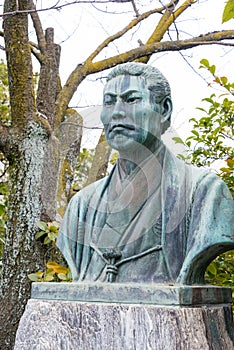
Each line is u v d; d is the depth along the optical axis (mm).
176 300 1534
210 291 1676
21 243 3221
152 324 1533
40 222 3039
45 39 3814
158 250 1743
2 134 3414
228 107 2982
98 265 1816
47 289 1804
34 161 3311
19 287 3164
